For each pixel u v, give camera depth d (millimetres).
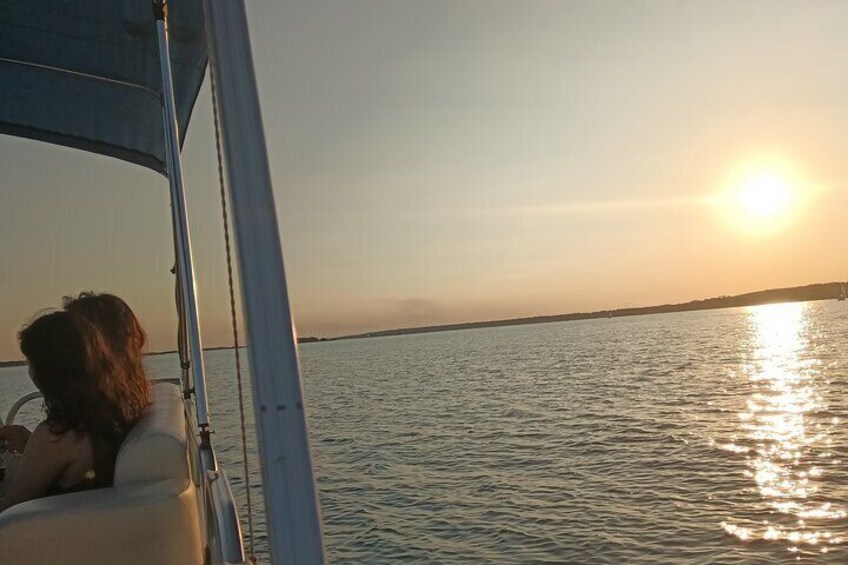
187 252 3029
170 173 3020
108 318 2703
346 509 17297
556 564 12672
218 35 943
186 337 4102
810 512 14758
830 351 58281
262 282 872
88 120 4641
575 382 46844
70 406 2402
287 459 825
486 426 30297
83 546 1954
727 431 25125
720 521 14500
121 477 2178
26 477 2365
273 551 805
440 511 16688
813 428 24734
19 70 4223
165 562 1993
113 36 3742
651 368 52812
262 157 912
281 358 853
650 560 12578
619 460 21391
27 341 2432
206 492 2535
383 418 35188
